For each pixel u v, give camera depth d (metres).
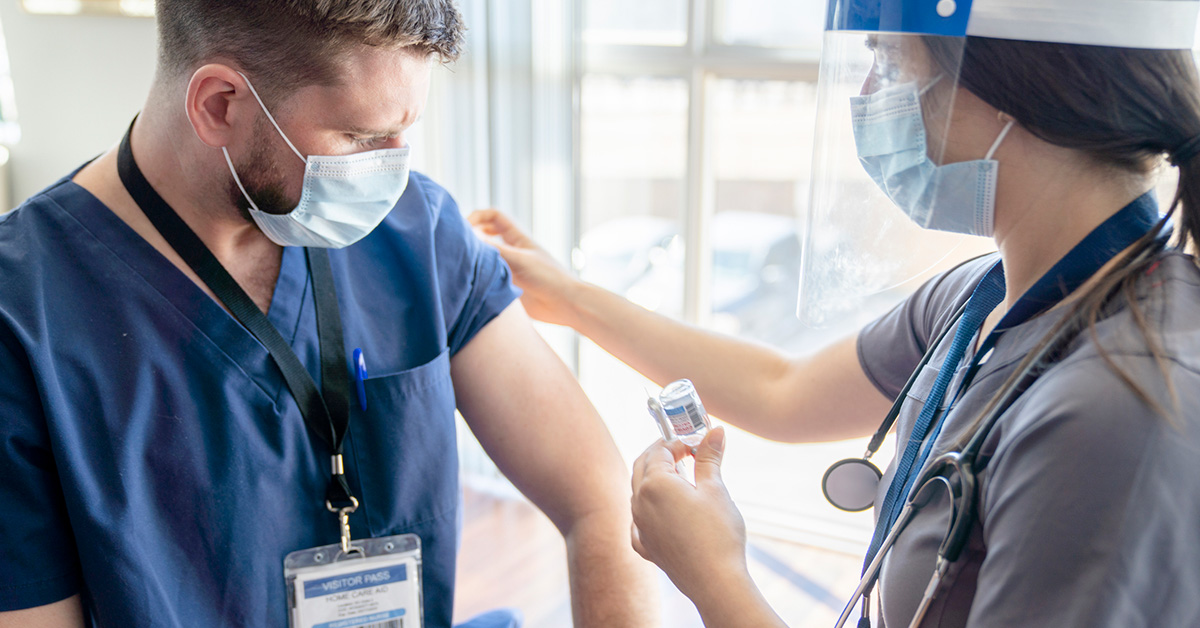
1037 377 0.67
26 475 0.89
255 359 1.02
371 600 1.08
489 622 1.39
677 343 1.27
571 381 1.28
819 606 2.63
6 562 0.89
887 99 0.76
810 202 0.90
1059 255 0.73
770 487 3.43
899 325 1.05
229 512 1.00
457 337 1.21
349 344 1.10
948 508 0.74
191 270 1.01
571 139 3.10
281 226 1.01
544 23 3.02
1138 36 0.64
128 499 0.93
